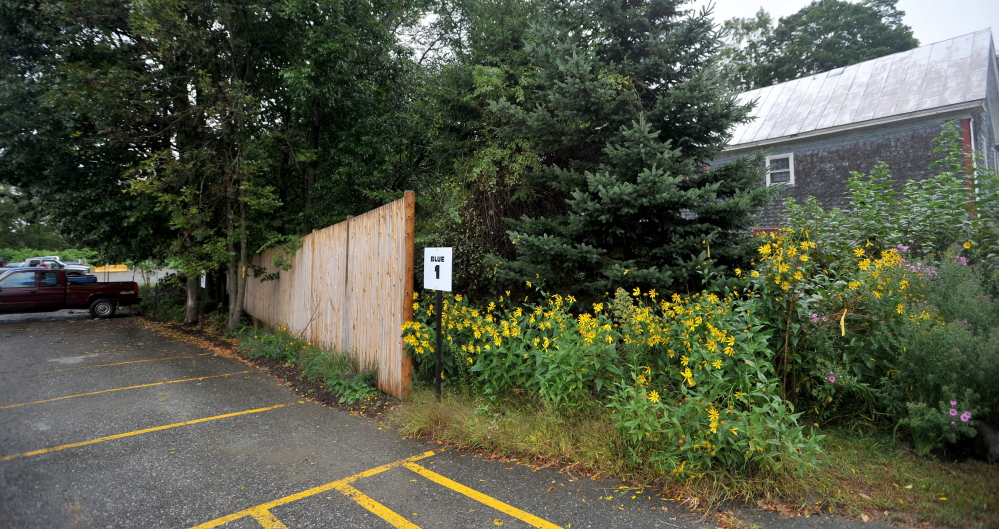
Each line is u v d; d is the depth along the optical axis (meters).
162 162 10.59
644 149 5.80
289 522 3.21
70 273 15.84
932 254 5.11
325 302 7.92
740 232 6.82
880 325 4.25
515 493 3.58
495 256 7.16
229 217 10.59
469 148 9.34
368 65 11.34
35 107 11.09
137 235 12.77
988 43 12.38
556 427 4.35
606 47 7.10
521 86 8.41
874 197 6.34
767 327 4.54
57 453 4.36
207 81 9.90
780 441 3.37
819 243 5.80
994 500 3.16
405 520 3.23
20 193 13.49
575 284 6.61
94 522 3.18
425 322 5.91
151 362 8.30
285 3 9.98
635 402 3.80
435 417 4.85
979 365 3.67
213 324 12.57
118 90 10.01
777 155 13.61
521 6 9.55
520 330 5.13
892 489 3.42
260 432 4.90
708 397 3.70
